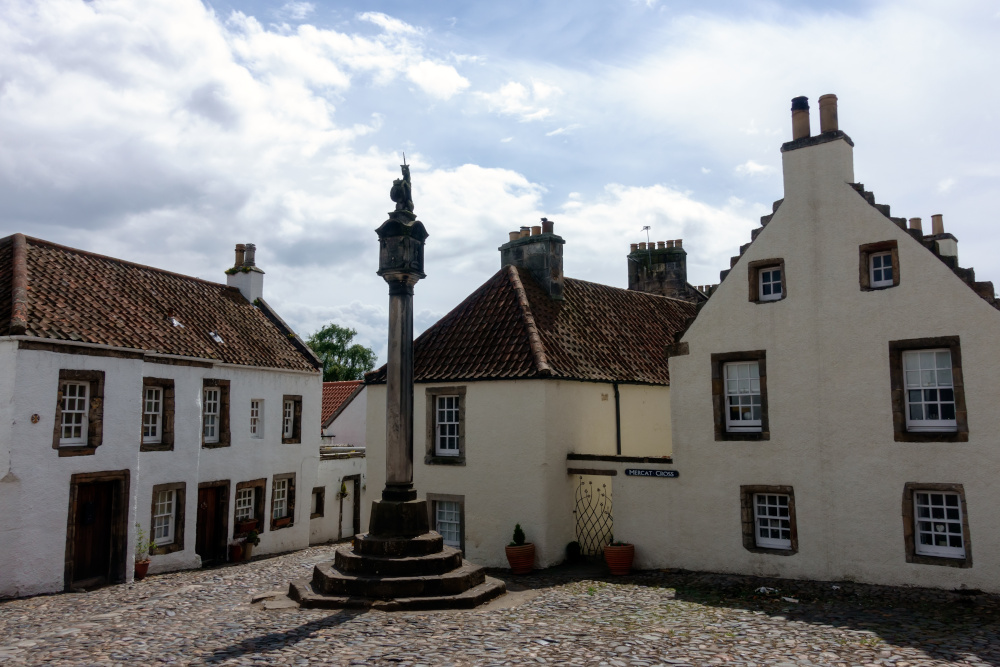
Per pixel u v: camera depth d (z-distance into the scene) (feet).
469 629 34.09
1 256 61.82
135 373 58.85
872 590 43.52
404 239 46.03
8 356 50.29
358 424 125.59
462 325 68.08
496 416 59.88
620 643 31.60
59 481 52.21
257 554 76.79
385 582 40.40
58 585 51.62
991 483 41.65
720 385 52.29
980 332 42.70
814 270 49.03
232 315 83.66
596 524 60.64
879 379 46.01
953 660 29.19
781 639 32.65
